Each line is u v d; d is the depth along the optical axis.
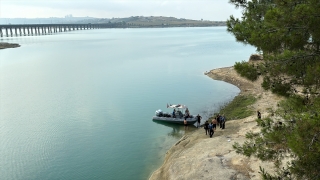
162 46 159.62
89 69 86.00
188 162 23.05
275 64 11.65
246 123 31.70
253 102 42.84
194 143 28.36
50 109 46.56
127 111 45.03
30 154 30.33
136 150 30.52
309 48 11.22
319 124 8.29
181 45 165.00
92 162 28.19
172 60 103.62
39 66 91.88
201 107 45.84
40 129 37.62
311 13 9.91
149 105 48.22
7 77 73.69
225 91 56.09
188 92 56.56
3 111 45.56
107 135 35.16
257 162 20.30
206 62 97.38
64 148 31.59
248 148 11.33
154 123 39.19
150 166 26.69
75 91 58.84
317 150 8.08
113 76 74.75
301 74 11.02
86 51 136.50
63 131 36.81
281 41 11.23
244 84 59.00
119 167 26.86
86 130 37.09
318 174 8.39
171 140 32.94
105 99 52.44
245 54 118.56
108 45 169.12
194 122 38.06
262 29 11.98
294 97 11.55
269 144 10.75
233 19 14.88
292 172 9.29
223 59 104.25
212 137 29.06
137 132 35.91
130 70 83.81
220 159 22.27
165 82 66.56
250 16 13.82
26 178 25.66
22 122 40.44
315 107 9.70
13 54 123.50
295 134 8.80
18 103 50.22
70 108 47.09
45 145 32.53
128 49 144.88
